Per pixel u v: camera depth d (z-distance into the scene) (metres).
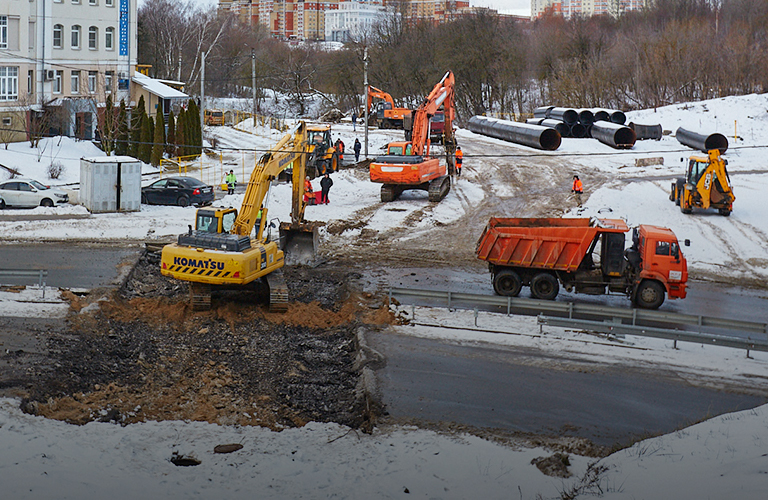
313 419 15.77
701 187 35.91
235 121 75.81
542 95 92.56
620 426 15.22
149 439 14.15
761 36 89.94
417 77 92.56
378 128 73.12
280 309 22.69
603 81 81.88
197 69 97.75
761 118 63.62
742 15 100.44
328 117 79.12
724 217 36.22
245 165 53.97
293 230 28.92
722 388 17.23
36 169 46.84
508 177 45.97
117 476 12.30
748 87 76.94
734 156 53.22
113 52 61.16
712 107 66.62
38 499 11.09
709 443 13.43
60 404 15.48
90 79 59.84
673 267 23.58
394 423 15.16
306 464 13.30
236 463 13.25
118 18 60.81
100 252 28.75
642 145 58.03
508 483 12.62
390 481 12.67
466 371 17.91
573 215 36.34
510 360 18.69
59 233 31.55
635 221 35.44
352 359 19.38
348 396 17.03
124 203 36.53
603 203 38.69
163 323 21.59
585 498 11.81
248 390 17.34
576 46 89.06
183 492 11.99
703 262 29.80
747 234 33.47
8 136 51.81
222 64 109.19
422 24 102.81
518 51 88.81
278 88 108.31
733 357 19.45
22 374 16.25
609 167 49.56
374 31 113.31
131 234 32.09
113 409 15.48
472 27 89.38
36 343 18.25
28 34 53.88
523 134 57.84
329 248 31.66
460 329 20.92
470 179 45.38
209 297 22.44
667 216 36.31
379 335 20.31
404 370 17.89
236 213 23.72
